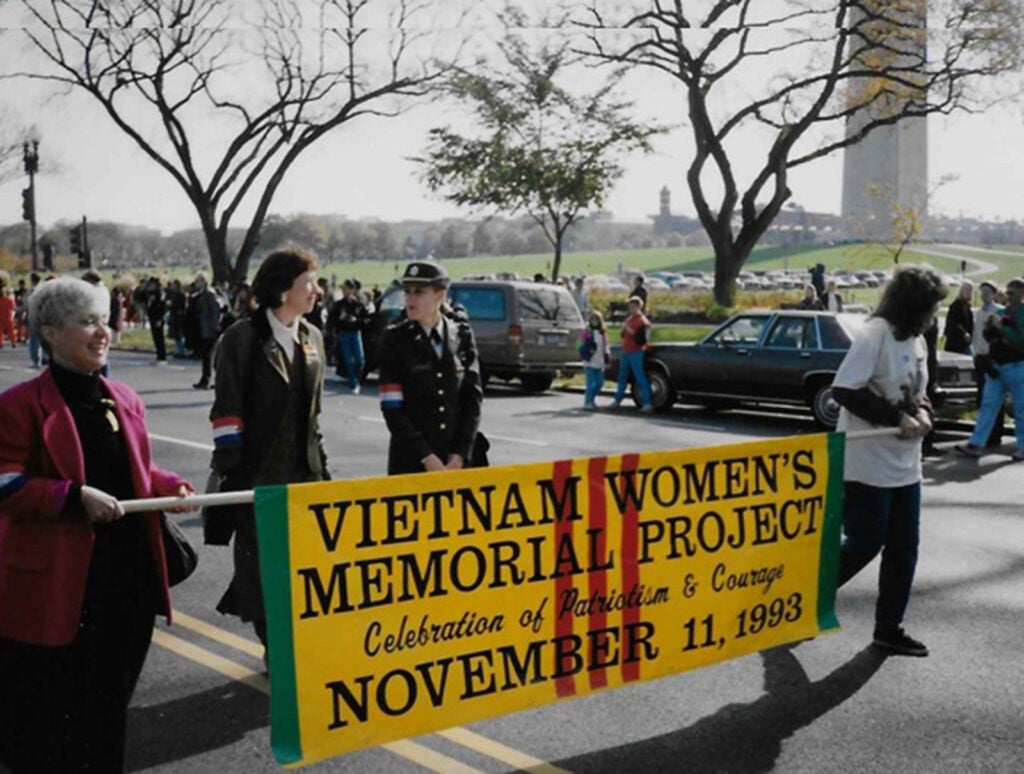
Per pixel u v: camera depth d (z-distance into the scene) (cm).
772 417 1588
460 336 516
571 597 426
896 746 435
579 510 427
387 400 500
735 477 470
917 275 507
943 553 752
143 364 2547
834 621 509
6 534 331
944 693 492
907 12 3388
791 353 1480
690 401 1648
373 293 2462
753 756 425
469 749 432
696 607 462
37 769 336
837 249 16362
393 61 3603
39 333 337
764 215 3684
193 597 643
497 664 410
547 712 470
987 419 1199
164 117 3622
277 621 364
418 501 389
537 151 3478
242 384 463
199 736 442
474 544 402
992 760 421
